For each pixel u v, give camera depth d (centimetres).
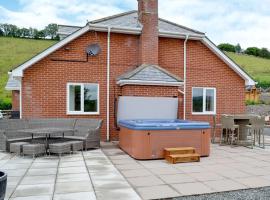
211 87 1571
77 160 955
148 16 1418
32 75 1305
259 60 7088
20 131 1050
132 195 620
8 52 5944
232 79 1616
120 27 1380
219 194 637
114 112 1398
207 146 1051
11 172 801
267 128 2164
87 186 678
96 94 1391
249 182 723
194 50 1543
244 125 1381
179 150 973
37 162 924
